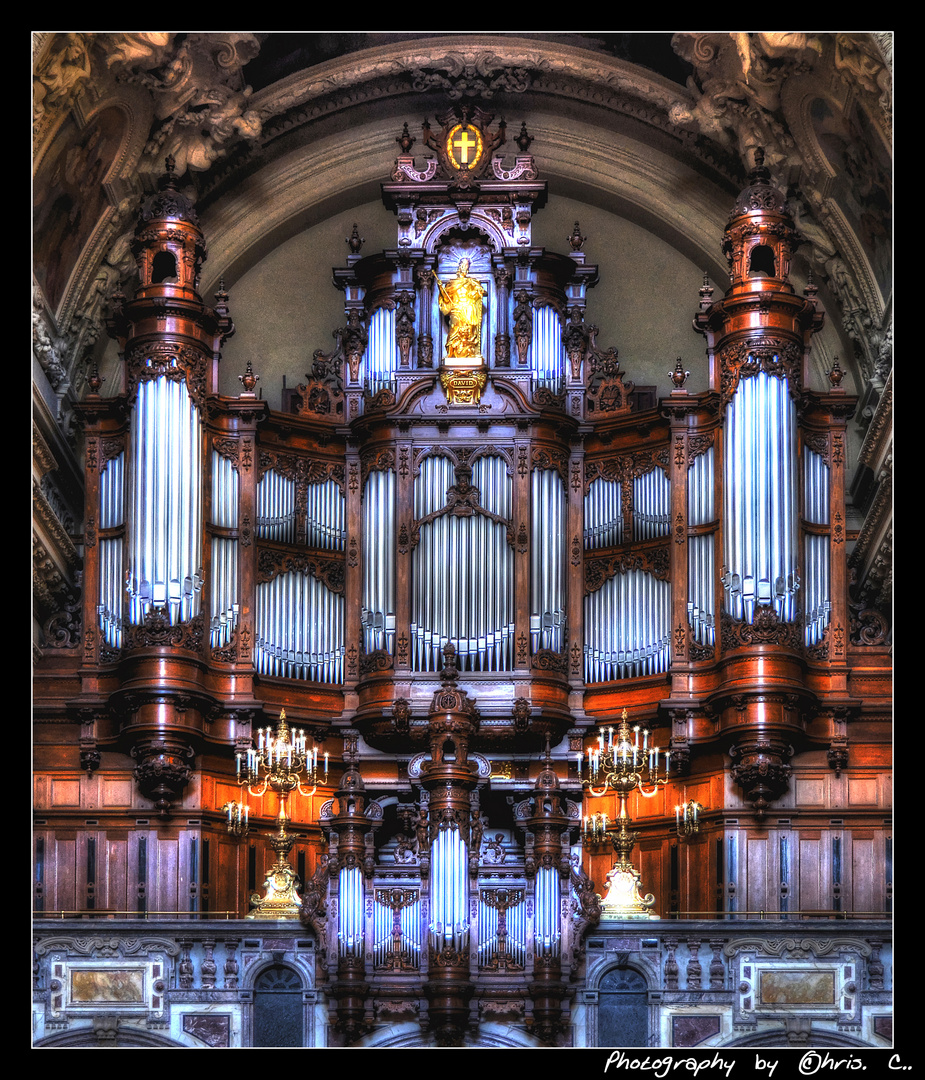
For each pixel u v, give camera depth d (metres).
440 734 31.19
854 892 33.31
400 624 35.12
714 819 33.81
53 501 35.31
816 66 34.09
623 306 39.16
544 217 39.72
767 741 33.31
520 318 36.59
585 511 36.03
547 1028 29.88
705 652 34.53
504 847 33.84
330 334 39.09
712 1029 30.14
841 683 34.03
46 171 33.62
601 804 35.06
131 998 30.31
